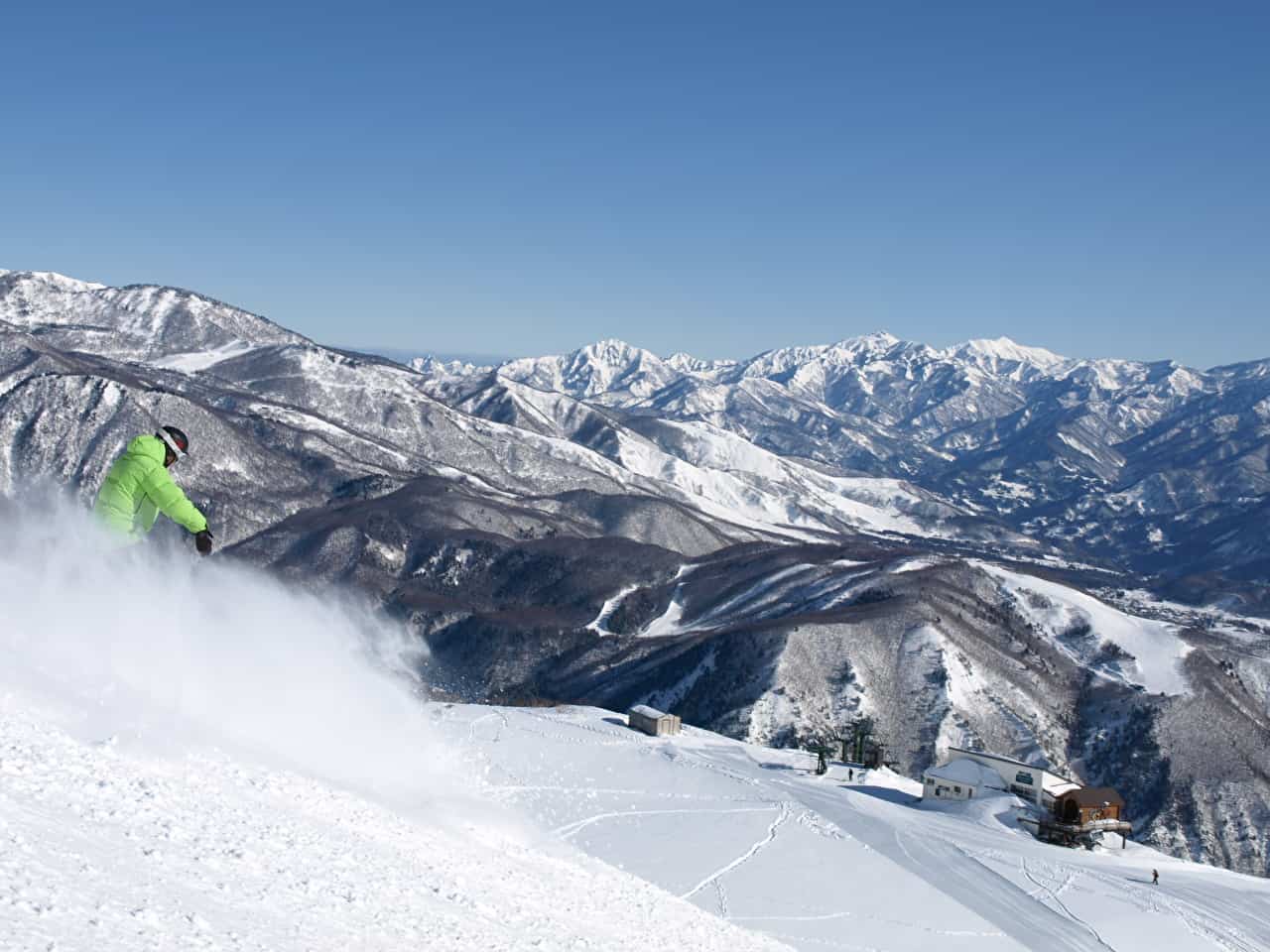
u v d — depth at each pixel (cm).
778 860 5256
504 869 1630
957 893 5144
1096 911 5122
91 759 1080
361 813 1471
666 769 7294
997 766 7738
